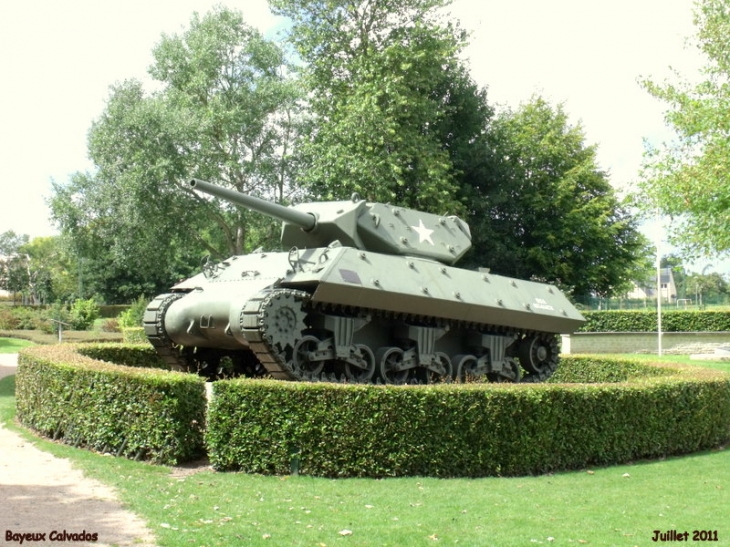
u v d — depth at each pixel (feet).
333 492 37.14
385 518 32.30
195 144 139.23
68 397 49.03
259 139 150.61
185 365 66.39
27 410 55.42
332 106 134.10
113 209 139.95
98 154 138.82
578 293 180.14
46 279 308.40
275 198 153.07
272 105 146.00
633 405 48.34
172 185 138.51
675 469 45.70
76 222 144.15
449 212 135.13
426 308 62.39
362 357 60.70
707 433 52.90
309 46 132.46
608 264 179.73
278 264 60.59
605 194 179.83
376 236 64.28
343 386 41.93
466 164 152.05
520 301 69.82
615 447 47.32
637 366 71.31
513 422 43.57
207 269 65.51
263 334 53.11
